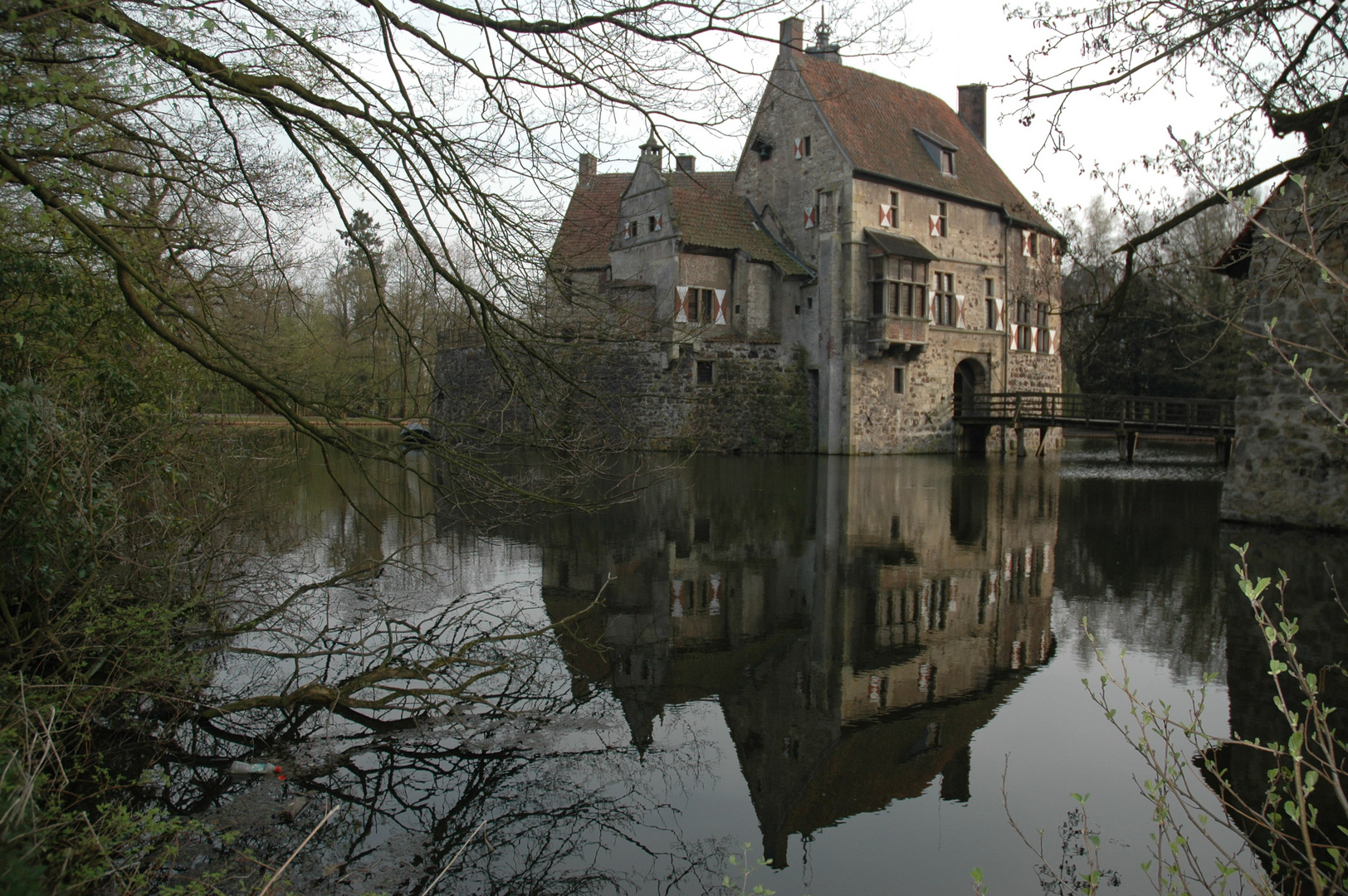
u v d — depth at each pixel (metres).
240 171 6.77
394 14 5.60
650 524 13.94
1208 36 6.85
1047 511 15.58
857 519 14.56
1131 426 26.36
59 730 4.39
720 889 3.89
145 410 6.75
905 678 6.70
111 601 5.48
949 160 31.19
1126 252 8.52
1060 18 7.13
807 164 29.56
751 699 6.25
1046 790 4.91
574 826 4.46
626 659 7.11
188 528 7.03
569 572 10.31
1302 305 12.49
